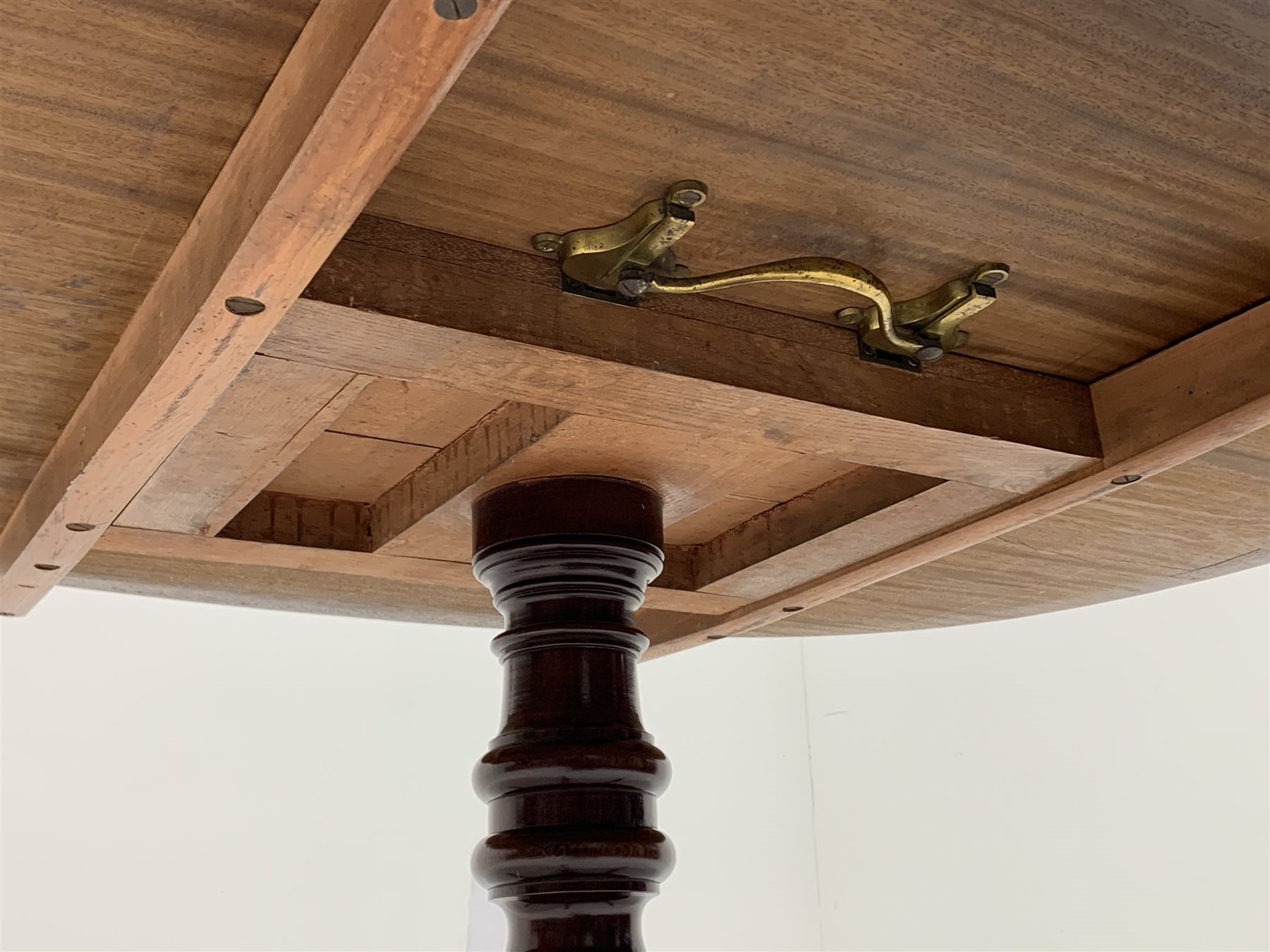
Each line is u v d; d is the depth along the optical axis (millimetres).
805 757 5785
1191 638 4488
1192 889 4312
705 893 5344
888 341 1480
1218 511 2092
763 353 1423
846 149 1150
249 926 4246
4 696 4066
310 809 4480
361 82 814
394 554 1962
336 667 4699
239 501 1702
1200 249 1352
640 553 1778
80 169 1081
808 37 1000
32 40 932
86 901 4008
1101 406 1673
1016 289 1438
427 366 1299
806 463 1839
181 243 1177
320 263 1023
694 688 5648
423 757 4750
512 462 1655
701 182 1190
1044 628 5047
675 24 979
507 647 1746
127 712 4258
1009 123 1121
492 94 1051
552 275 1305
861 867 5465
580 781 1646
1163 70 1056
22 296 1278
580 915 1609
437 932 4574
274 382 1371
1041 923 4770
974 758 5188
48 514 1621
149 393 1246
